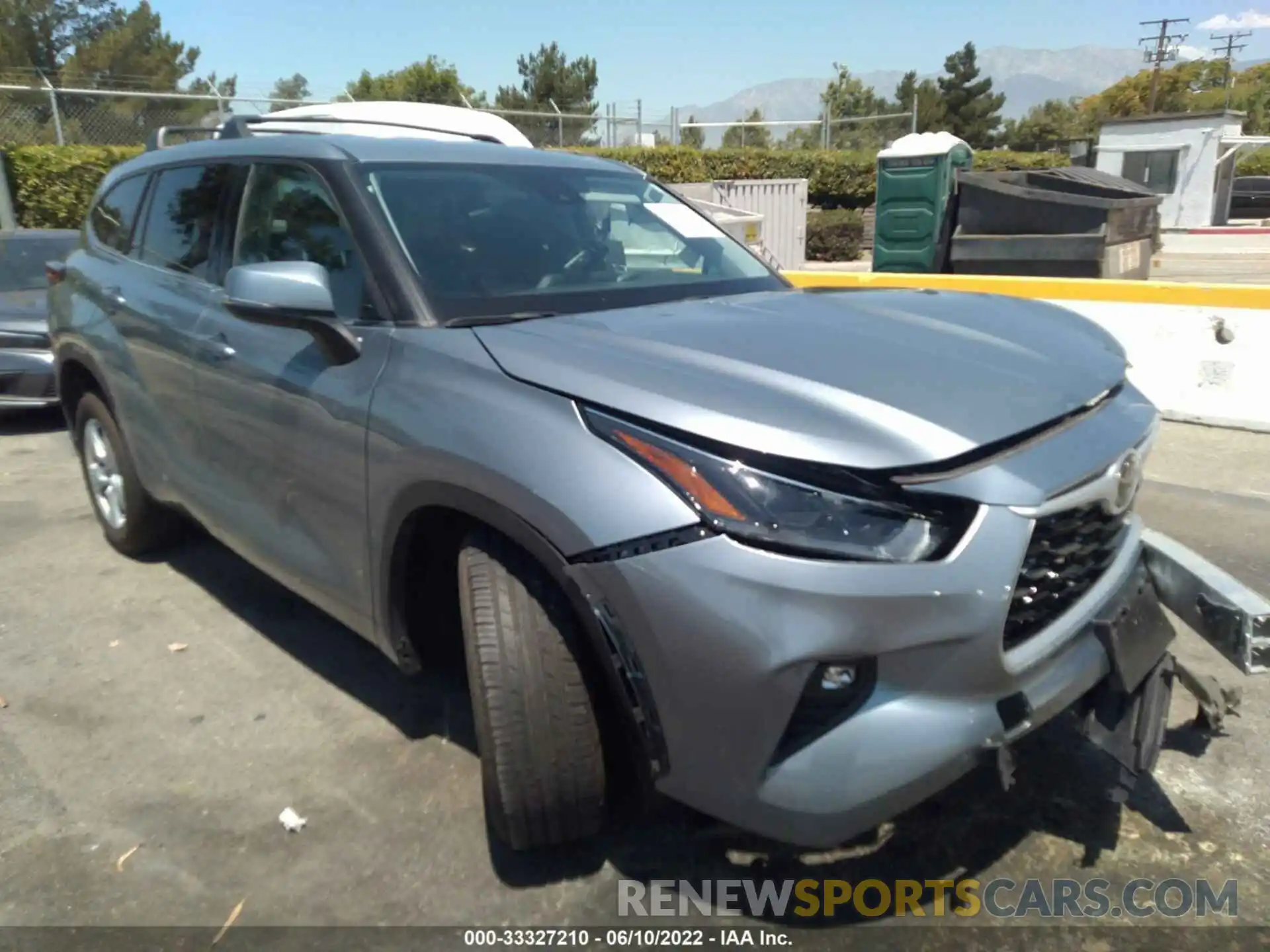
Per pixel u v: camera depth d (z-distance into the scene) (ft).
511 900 8.24
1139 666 8.21
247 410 10.46
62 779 9.98
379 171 10.34
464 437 7.73
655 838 8.89
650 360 7.66
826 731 6.87
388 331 8.93
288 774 9.98
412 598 9.09
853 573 6.56
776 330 8.62
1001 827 9.00
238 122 13.74
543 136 72.18
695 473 6.77
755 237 36.37
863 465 6.64
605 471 7.00
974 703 7.08
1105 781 9.61
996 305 10.37
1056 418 7.59
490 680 7.58
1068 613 7.79
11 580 14.87
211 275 11.81
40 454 22.04
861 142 91.09
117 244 14.28
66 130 56.39
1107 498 7.70
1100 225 29.35
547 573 7.60
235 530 11.39
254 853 8.84
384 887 8.41
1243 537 15.90
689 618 6.67
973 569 6.78
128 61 122.52
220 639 12.90
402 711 11.10
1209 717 10.24
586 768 7.66
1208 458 20.07
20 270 26.12
